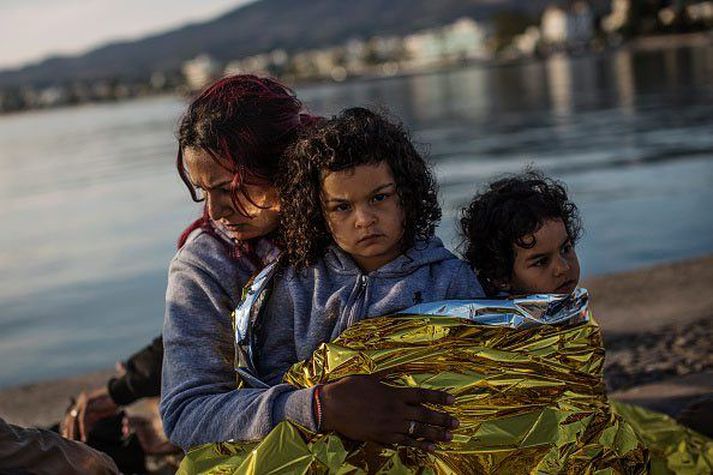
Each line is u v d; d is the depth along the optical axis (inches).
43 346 289.9
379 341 85.5
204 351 93.0
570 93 1743.4
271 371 92.0
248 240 97.5
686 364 171.8
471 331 85.6
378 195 86.7
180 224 547.8
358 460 82.3
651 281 241.6
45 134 2800.2
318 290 90.4
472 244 102.4
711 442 121.0
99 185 894.4
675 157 603.8
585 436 85.2
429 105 1840.6
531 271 98.3
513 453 82.8
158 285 370.0
